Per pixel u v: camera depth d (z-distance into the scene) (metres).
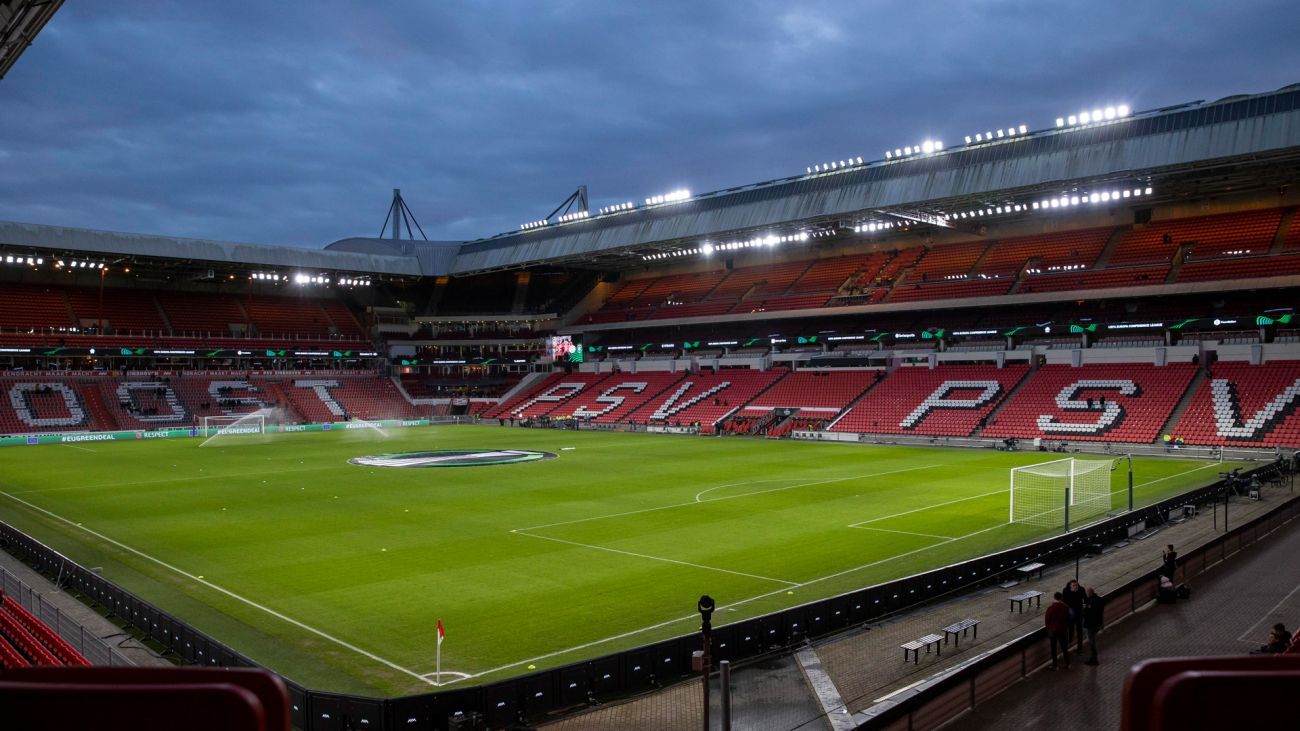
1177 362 68.19
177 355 92.62
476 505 42.00
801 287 93.62
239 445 73.25
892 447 68.06
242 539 34.44
